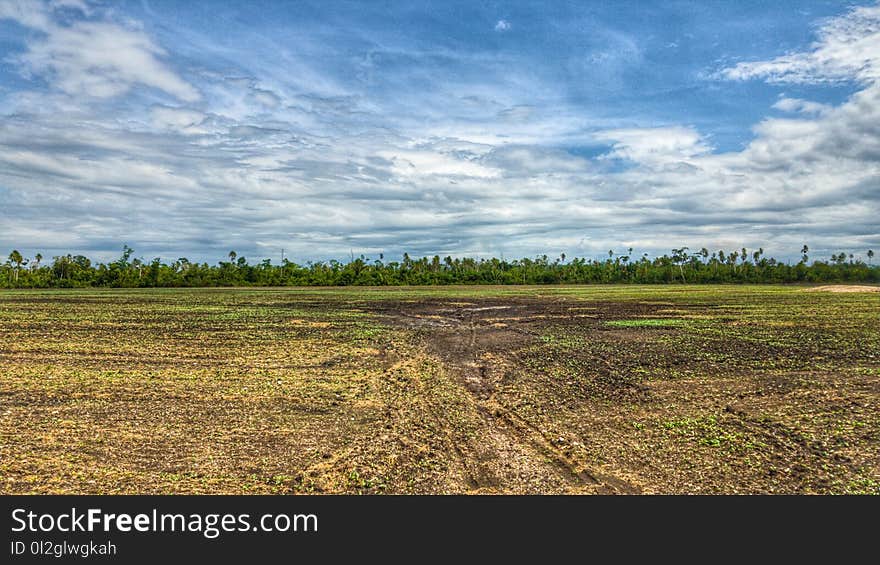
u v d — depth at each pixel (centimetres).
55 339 2522
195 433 1245
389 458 1107
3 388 1620
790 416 1374
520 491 969
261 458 1104
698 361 2056
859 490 968
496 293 6800
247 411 1423
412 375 1883
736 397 1559
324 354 2250
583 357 2188
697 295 6006
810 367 1912
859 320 3262
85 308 4125
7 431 1238
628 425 1321
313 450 1149
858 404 1461
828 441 1195
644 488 981
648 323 3278
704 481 1006
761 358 2084
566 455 1130
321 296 6044
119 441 1185
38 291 6925
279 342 2541
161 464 1067
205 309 4162
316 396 1583
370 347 2445
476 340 2689
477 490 973
